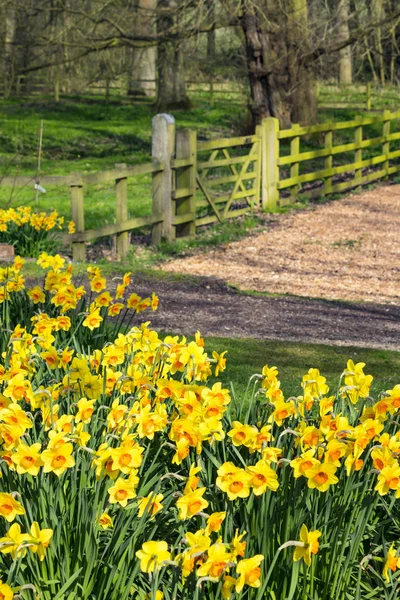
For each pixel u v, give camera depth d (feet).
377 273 41.06
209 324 29.22
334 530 10.86
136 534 10.23
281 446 12.20
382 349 26.61
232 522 10.64
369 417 11.78
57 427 11.00
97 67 137.08
